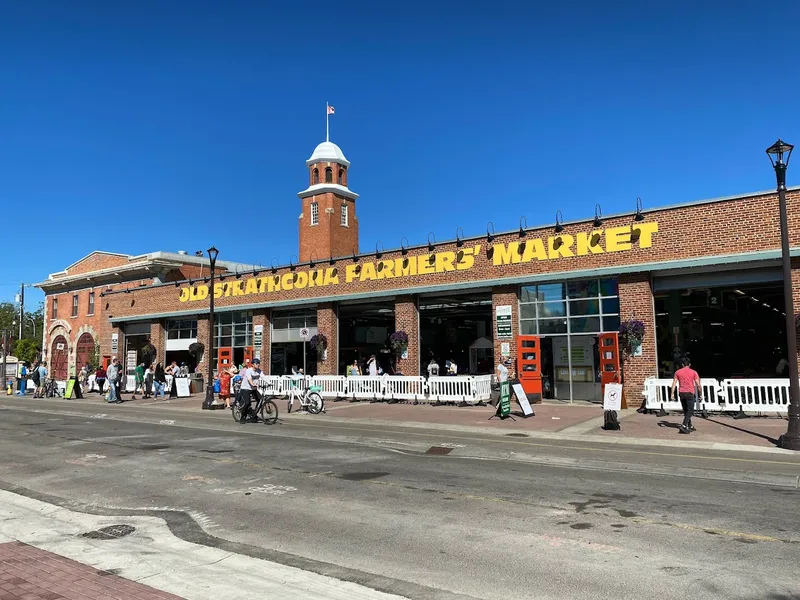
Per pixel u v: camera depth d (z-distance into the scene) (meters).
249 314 29.91
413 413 18.59
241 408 17.19
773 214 16.67
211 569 5.17
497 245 21.62
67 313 44.28
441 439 13.52
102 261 41.62
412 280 23.67
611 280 19.58
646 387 17.23
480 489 8.34
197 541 6.11
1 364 45.84
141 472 9.87
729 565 5.19
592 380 20.06
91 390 36.41
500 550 5.69
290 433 14.90
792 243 16.41
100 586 4.68
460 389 20.62
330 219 52.53
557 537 6.07
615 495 7.93
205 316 31.84
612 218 19.38
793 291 16.33
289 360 28.34
